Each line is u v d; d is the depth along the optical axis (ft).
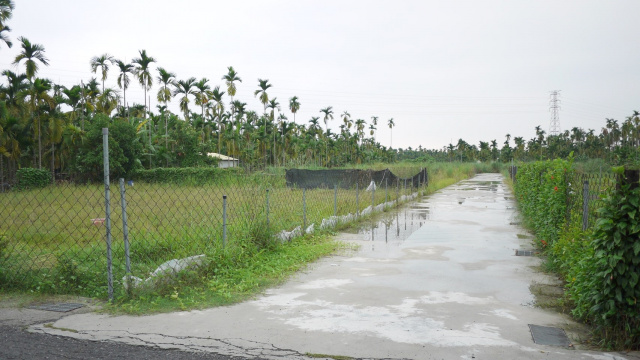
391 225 44.98
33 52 114.42
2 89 120.47
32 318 16.49
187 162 144.56
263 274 23.53
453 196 85.05
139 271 21.99
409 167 123.95
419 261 27.99
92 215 43.01
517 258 29.01
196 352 13.56
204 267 22.68
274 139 221.25
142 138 140.26
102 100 149.28
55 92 150.61
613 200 14.84
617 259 14.29
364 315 17.43
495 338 15.05
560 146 302.25
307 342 14.51
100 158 107.76
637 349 14.12
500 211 58.13
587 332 15.83
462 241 35.53
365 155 293.23
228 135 197.67
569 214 26.73
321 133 312.50
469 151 414.62
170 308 17.94
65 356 13.05
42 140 125.70
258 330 15.58
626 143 304.91
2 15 107.34
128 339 14.55
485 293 20.89
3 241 21.98
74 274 20.62
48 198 53.88
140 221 37.09
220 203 46.01
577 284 17.81
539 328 16.14
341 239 36.27
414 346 14.25
